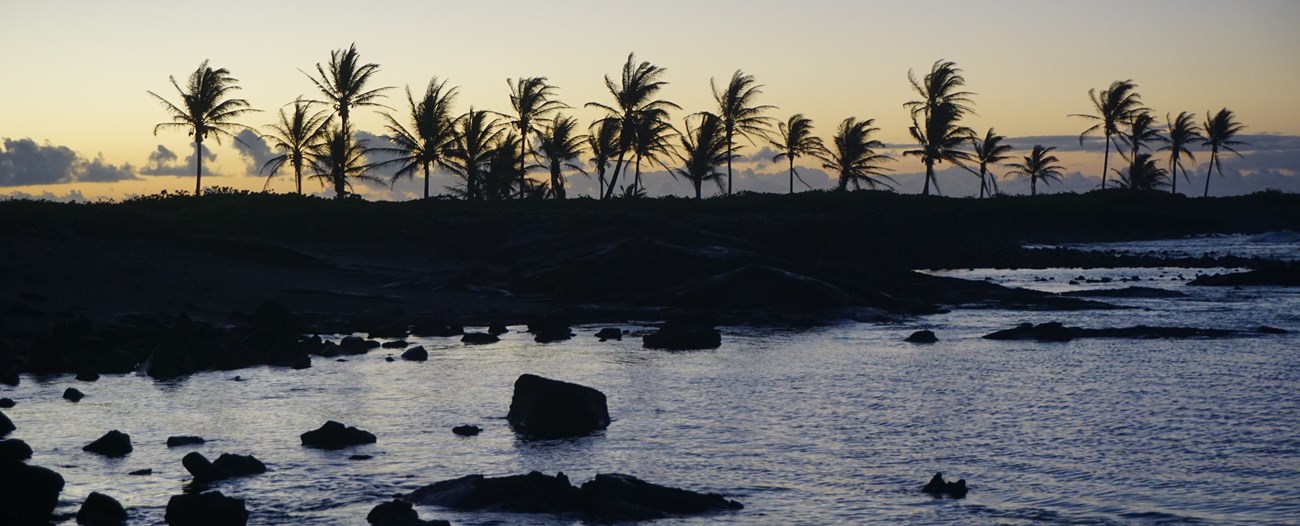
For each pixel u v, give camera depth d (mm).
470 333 25703
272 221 46938
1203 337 25641
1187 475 12203
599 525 10125
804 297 31141
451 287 34969
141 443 13914
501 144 74312
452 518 10359
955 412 16266
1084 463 12820
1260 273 40750
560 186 78938
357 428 14773
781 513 10664
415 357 22125
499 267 42188
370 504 11000
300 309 30094
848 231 62000
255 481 11938
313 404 16906
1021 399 17438
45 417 15656
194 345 21078
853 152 88812
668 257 35312
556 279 34781
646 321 30109
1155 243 74438
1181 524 10258
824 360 22266
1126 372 20312
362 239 46469
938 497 11250
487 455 13344
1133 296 36250
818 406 16828
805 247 58562
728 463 12891
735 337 26594
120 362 20234
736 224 61719
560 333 25906
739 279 32156
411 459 13102
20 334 22812
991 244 66000
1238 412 16141
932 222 74438
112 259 35219
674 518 10430
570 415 14977
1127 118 101438
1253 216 87312
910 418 15789
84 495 11297
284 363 21344
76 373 19562
